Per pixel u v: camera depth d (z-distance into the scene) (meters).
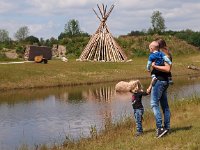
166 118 11.55
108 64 56.50
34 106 26.77
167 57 11.11
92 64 55.59
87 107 25.59
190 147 9.73
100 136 13.77
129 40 102.12
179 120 14.08
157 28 122.31
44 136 17.06
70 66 52.25
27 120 21.30
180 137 10.83
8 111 24.67
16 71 44.22
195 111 15.92
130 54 92.38
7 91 37.16
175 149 9.91
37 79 42.59
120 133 13.47
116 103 27.34
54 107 26.02
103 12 68.62
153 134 11.83
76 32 122.56
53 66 51.38
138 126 12.39
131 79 48.53
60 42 102.44
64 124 19.73
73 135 16.86
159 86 11.16
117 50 67.50
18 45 100.25
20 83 40.44
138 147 10.62
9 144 15.77
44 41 116.81
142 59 75.75
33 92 36.12
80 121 20.39
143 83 42.94
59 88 39.72
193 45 115.94
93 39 68.38
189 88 35.66
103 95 32.81
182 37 118.81
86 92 35.59
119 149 10.77
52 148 13.87
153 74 11.23
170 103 19.66
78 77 46.22
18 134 17.67
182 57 79.69
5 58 74.69
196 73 57.31
